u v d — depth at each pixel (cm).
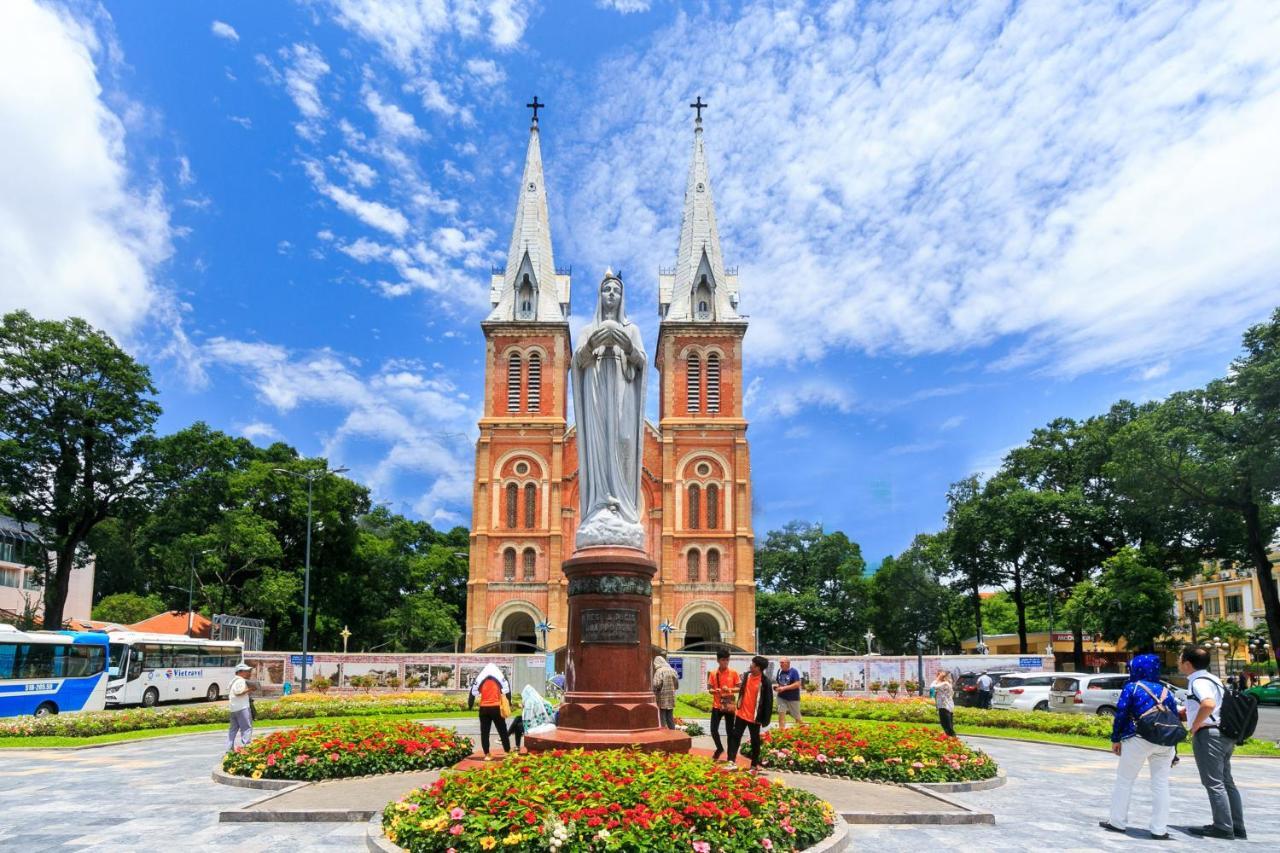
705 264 6712
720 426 6425
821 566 8819
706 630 6344
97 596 7181
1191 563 5412
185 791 1402
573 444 6556
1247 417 4119
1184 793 1474
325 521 6312
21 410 4416
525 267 6700
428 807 966
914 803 1247
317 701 3152
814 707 3120
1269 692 4566
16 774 1642
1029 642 8219
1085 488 6266
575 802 896
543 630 5872
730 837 876
